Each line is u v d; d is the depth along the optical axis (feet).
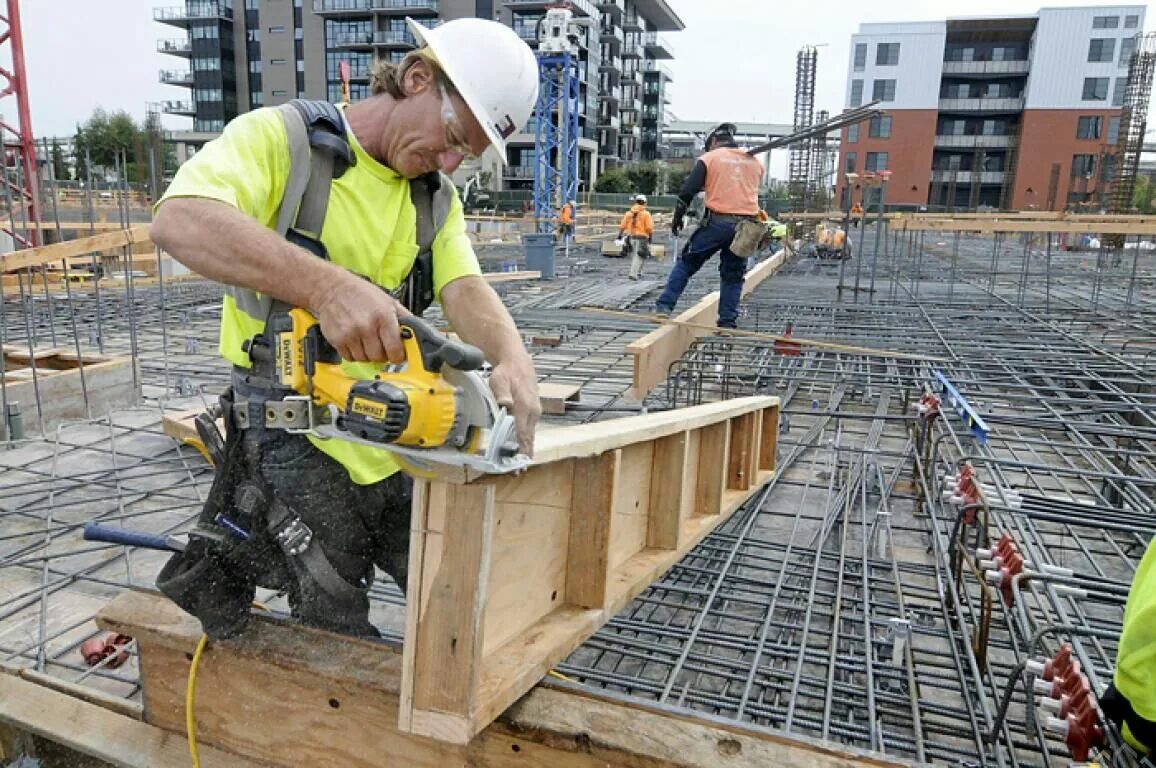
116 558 11.73
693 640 9.03
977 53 145.79
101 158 131.64
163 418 16.31
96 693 7.41
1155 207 96.73
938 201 150.20
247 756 6.53
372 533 6.41
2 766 7.49
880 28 143.02
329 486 5.90
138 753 6.68
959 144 148.36
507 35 5.35
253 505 5.83
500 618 5.79
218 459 5.88
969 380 18.04
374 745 6.02
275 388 5.39
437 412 4.40
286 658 6.02
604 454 6.37
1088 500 14.30
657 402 19.36
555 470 6.23
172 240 4.53
